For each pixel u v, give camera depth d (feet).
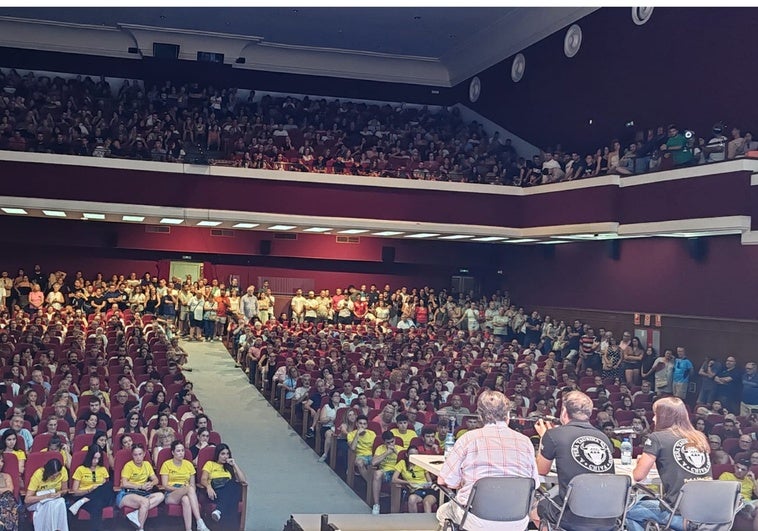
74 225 90.48
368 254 97.45
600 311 78.07
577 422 19.72
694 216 60.34
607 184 68.23
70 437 39.34
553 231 75.00
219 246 94.43
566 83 83.05
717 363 60.29
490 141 94.43
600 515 18.56
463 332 77.36
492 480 17.83
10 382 46.91
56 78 93.35
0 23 94.73
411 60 106.42
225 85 101.14
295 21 93.56
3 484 31.99
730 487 19.70
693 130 67.05
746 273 60.85
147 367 54.03
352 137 93.71
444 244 98.43
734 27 63.05
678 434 20.34
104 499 34.19
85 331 69.21
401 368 57.41
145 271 94.12
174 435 37.96
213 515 35.73
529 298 91.61
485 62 98.12
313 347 65.62
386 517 26.89
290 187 76.48
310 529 25.39
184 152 74.13
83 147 71.92
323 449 49.67
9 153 69.87
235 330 77.61
